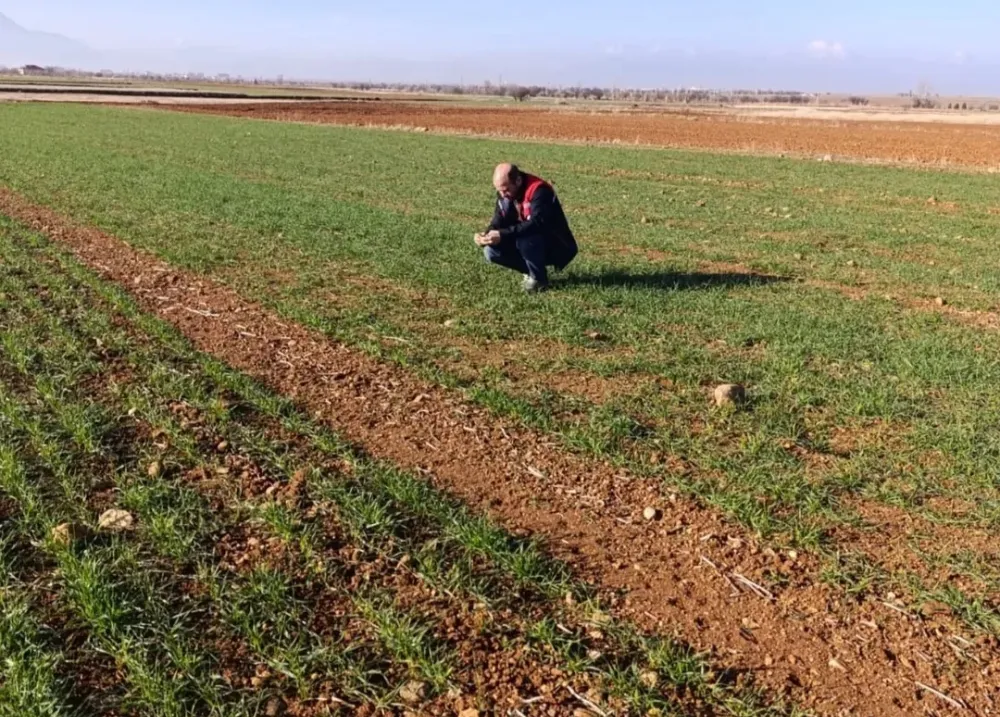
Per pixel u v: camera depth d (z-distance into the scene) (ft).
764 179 77.30
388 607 12.24
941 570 13.29
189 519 14.39
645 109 328.49
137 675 10.59
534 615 12.18
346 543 13.91
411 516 14.79
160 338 24.27
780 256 38.88
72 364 21.53
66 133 103.14
